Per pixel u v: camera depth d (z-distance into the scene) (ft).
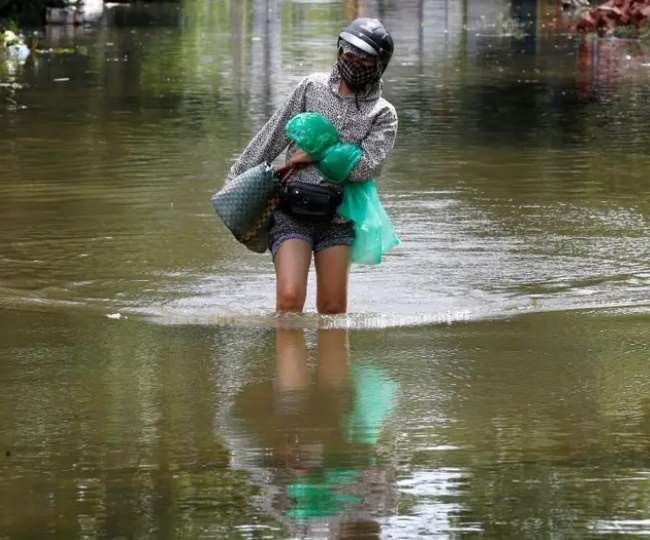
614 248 45.37
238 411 26.84
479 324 35.53
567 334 34.06
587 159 62.44
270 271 42.47
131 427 25.76
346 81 35.53
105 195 53.36
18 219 49.16
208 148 64.39
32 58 105.50
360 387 28.76
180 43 119.65
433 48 118.83
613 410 26.86
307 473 23.00
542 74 98.32
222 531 20.40
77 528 20.56
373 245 36.40
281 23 143.64
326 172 35.32
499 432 25.39
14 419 26.30
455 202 52.85
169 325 35.35
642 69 101.96
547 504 21.47
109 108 77.92
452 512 21.17
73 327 34.96
